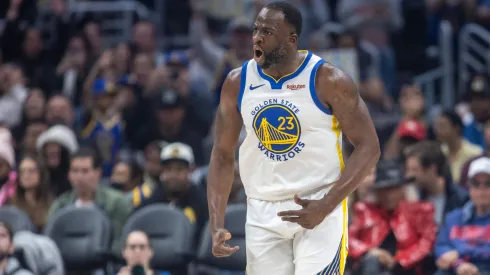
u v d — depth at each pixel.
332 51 16.88
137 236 11.99
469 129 16.08
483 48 19.94
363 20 20.38
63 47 21.69
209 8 21.55
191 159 14.02
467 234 11.75
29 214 14.12
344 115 7.23
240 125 7.68
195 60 20.30
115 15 22.66
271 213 7.47
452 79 19.66
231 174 7.80
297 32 7.25
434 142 13.09
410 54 22.00
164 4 22.89
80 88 19.91
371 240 11.97
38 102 17.77
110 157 16.56
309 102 7.20
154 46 20.19
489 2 21.20
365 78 18.19
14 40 21.22
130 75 19.20
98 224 13.15
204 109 18.14
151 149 15.08
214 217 7.62
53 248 12.61
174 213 13.09
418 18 22.19
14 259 12.04
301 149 7.26
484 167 11.71
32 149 16.36
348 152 13.67
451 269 11.66
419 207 12.06
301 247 7.38
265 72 7.33
